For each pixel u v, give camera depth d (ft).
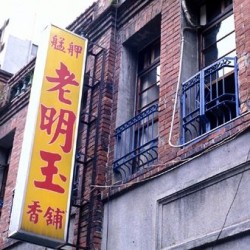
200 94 23.94
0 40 62.85
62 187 25.02
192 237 21.20
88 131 30.04
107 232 25.93
